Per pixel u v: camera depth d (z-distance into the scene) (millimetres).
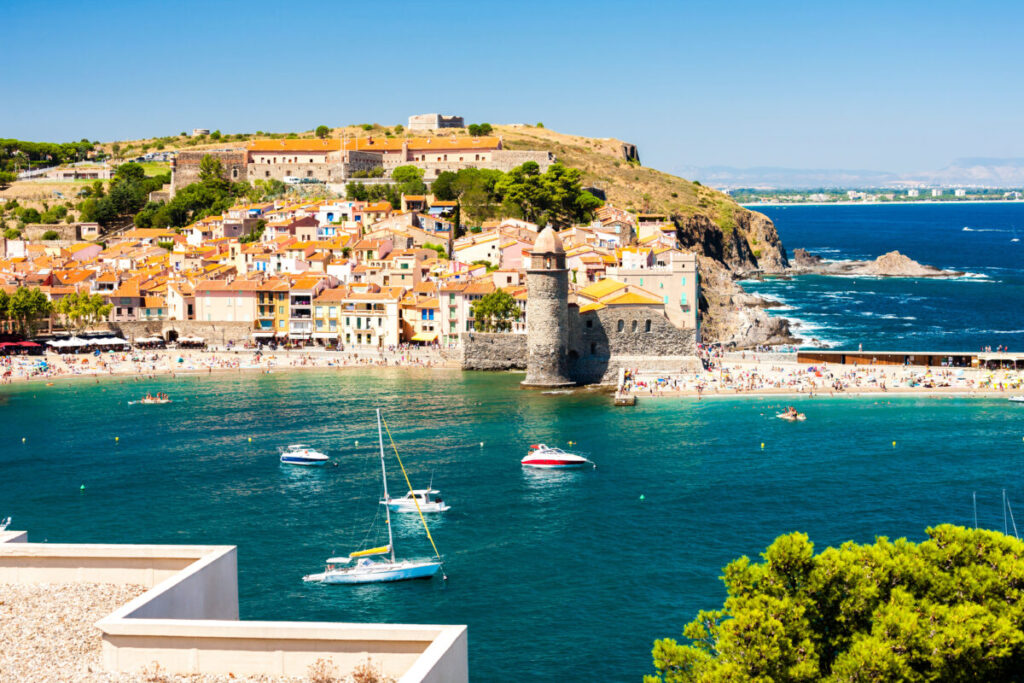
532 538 107625
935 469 131750
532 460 137625
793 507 115875
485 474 134375
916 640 48625
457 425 164750
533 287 199250
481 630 84688
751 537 105750
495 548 104875
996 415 167250
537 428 161625
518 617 87125
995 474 128750
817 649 51656
